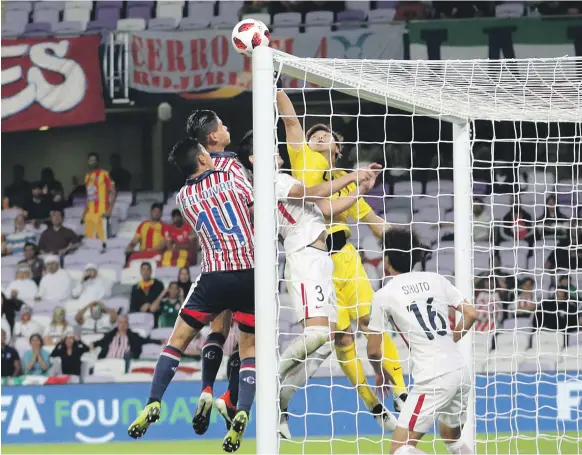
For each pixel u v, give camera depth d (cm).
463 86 2272
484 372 4144
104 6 5234
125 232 5150
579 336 4397
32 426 3847
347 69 2119
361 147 5031
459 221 2645
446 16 4988
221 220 2136
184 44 4909
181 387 3834
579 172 4922
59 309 4769
